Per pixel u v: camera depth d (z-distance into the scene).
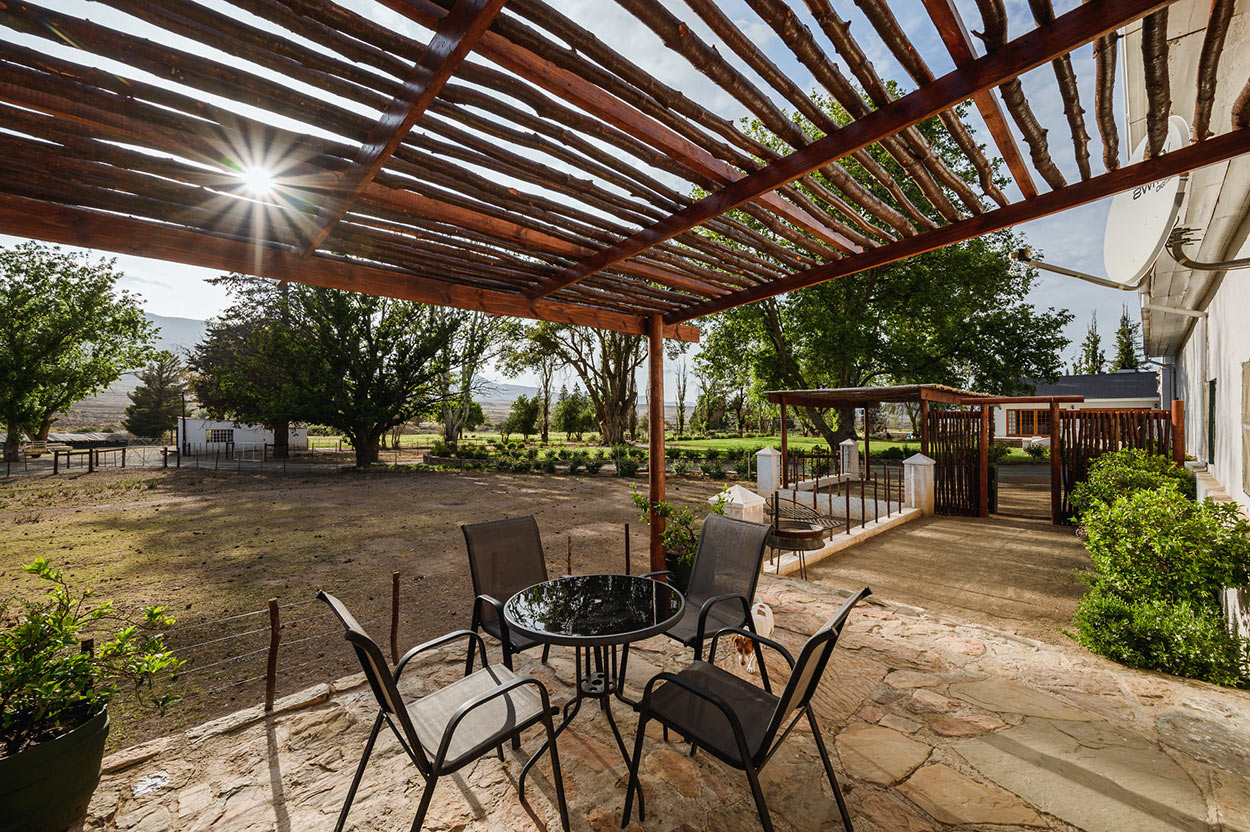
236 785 2.36
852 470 15.84
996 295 17.28
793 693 1.77
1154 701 2.94
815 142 1.86
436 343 21.94
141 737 3.37
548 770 2.45
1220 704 2.89
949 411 10.85
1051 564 6.89
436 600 5.92
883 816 2.12
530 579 3.41
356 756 2.57
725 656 3.57
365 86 1.54
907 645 3.70
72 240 2.26
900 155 1.94
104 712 2.13
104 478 18.30
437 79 1.40
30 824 1.85
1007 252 17.03
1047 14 1.37
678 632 3.02
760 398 20.00
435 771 1.77
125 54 1.33
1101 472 7.99
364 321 21.48
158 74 1.41
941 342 17.33
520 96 1.60
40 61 1.34
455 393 24.59
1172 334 8.72
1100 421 9.76
